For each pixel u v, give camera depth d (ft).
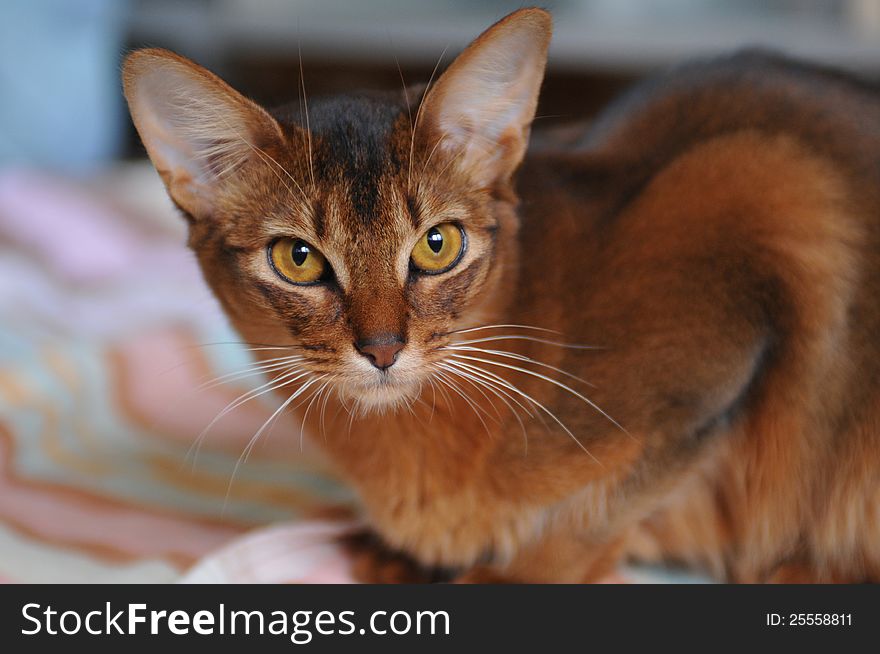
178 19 4.36
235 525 2.23
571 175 2.10
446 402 2.01
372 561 2.15
